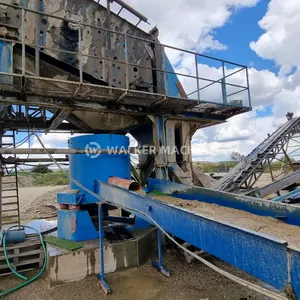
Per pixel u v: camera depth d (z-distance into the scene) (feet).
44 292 15.78
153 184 22.21
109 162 20.53
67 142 23.49
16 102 18.78
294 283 5.38
